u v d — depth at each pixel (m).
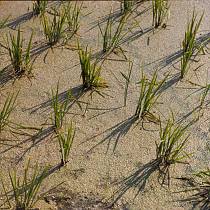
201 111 2.19
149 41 2.50
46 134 2.12
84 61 2.23
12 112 2.19
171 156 2.04
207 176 1.97
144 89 2.16
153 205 1.91
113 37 2.46
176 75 2.33
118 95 2.26
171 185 1.96
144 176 1.99
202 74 2.34
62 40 2.51
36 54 2.44
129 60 2.41
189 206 1.91
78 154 2.05
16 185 1.96
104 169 2.01
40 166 2.02
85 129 2.13
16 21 2.62
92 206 1.92
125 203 1.92
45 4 2.67
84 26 2.59
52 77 2.34
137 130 2.13
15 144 2.08
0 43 2.50
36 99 2.25
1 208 1.90
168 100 2.23
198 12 2.65
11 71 2.36
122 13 2.66
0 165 2.02
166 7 2.64
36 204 1.92
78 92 2.27
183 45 2.40
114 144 2.09
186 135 2.11
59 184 1.97
